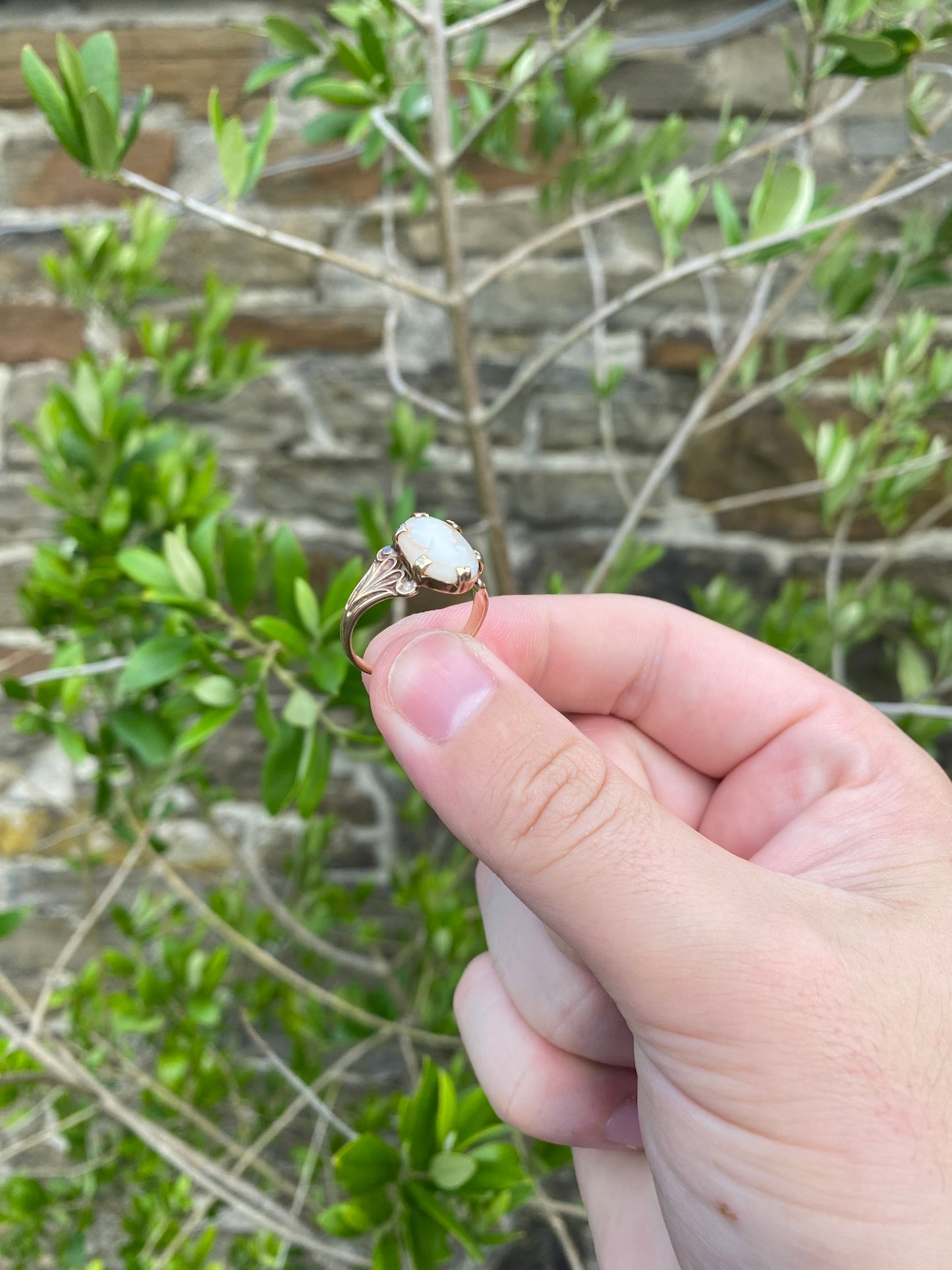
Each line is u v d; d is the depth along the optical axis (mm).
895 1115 108
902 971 113
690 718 171
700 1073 114
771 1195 113
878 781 150
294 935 274
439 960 284
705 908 112
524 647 162
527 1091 165
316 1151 241
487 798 113
